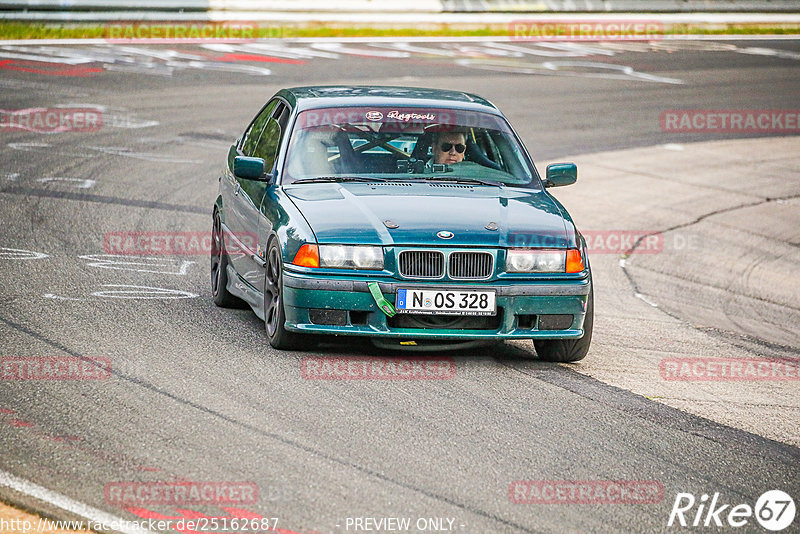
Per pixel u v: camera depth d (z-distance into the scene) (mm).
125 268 30328
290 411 18391
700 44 107125
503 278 21438
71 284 27828
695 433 18750
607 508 15047
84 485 14930
